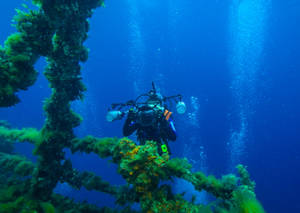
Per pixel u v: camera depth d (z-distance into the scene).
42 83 25.88
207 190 1.32
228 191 1.24
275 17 24.23
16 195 1.71
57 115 1.84
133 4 26.23
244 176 1.30
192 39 29.80
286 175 21.31
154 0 25.86
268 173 22.02
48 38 1.60
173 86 31.19
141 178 1.21
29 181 1.86
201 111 28.11
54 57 1.70
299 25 24.41
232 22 26.20
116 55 30.89
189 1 25.94
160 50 30.86
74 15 1.71
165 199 1.22
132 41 30.06
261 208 1.07
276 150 23.73
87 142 1.80
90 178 1.99
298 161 22.09
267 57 27.41
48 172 1.81
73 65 1.83
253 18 24.72
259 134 25.48
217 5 25.53
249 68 27.80
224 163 22.61
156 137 2.02
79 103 25.77
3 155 2.53
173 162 1.37
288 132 25.06
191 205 1.22
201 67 30.50
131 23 28.45
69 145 1.91
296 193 19.67
